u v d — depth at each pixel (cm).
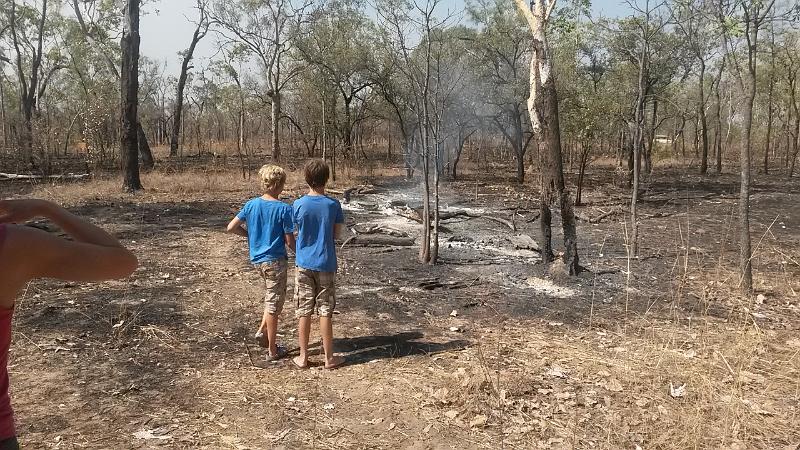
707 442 380
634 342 550
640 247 1014
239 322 595
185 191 1747
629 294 718
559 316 634
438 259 901
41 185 1831
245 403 423
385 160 3275
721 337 560
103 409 407
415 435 385
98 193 1673
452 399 429
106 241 167
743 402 430
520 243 996
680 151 4169
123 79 1681
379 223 1215
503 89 2177
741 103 685
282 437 379
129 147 1708
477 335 572
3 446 155
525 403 428
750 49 674
